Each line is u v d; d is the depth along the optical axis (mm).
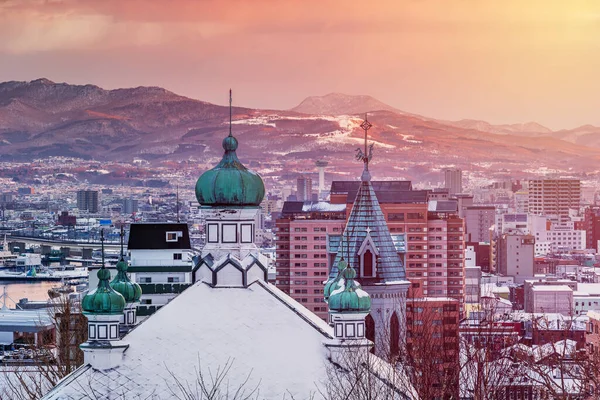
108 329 171750
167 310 177875
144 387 169375
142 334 174500
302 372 173000
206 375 171125
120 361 171125
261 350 174625
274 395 170625
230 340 175125
